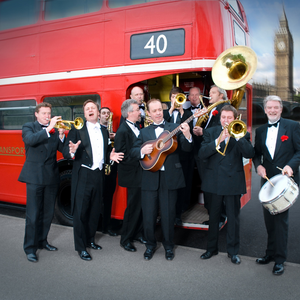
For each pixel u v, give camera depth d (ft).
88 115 11.63
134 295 8.95
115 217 14.34
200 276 10.03
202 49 12.39
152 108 11.38
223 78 10.69
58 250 12.22
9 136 16.96
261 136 10.76
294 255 12.30
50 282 9.73
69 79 15.06
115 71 13.93
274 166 10.33
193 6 12.57
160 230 15.40
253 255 12.38
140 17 13.44
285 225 9.98
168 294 8.98
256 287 9.30
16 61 16.63
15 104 16.76
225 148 10.10
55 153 11.81
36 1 15.96
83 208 11.55
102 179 12.01
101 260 11.31
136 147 11.45
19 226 14.96
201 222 13.46
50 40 15.62
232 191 10.70
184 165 14.19
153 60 13.14
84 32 14.73
